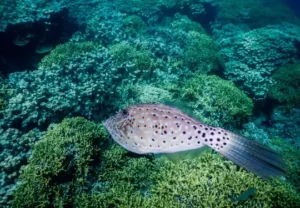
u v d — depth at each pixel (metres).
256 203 4.62
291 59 12.85
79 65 8.34
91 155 5.73
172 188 4.94
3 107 6.79
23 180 5.34
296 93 10.71
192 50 11.13
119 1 16.20
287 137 9.51
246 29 17.59
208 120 7.52
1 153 5.79
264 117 11.07
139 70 9.10
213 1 18.56
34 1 11.36
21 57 10.45
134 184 5.46
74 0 14.77
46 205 4.97
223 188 4.72
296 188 7.07
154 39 11.42
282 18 20.70
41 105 6.93
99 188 5.46
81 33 11.67
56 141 5.56
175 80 9.34
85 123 6.29
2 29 9.20
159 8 16.14
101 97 7.65
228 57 13.14
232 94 8.31
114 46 10.10
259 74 11.27
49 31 10.88
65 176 5.34
